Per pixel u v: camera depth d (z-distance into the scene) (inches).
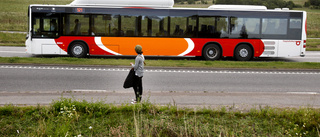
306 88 521.0
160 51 818.2
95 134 296.2
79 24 804.0
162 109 348.8
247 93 463.5
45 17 797.9
